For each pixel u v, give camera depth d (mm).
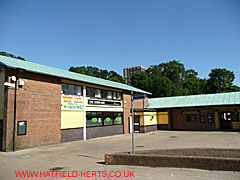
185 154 8547
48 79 15680
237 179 5934
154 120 27562
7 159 10312
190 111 27125
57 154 11477
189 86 56000
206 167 6992
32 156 11023
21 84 13508
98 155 10930
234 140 15648
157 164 7688
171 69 59531
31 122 14086
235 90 46688
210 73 49156
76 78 18172
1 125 13109
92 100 20031
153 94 47469
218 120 25875
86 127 19031
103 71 65500
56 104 16125
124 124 24266
